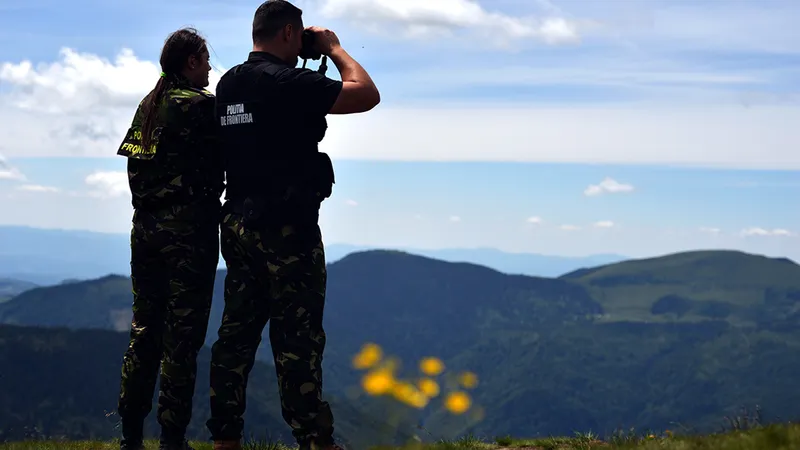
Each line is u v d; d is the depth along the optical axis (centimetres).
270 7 571
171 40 598
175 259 589
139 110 616
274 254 547
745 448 519
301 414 552
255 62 567
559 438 767
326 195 566
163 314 624
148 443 701
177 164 587
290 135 548
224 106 572
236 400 588
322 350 562
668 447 570
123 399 618
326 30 594
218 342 587
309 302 553
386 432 425
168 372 593
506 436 780
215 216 606
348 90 549
